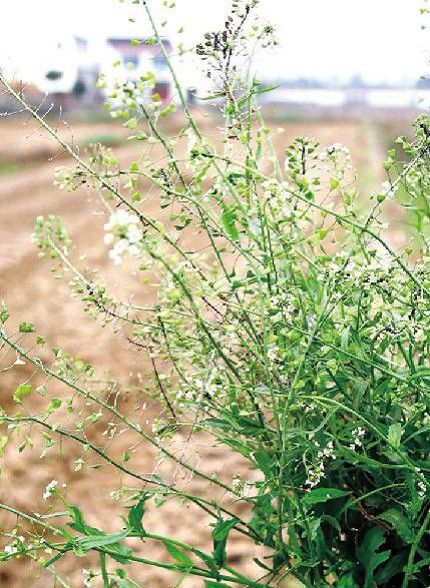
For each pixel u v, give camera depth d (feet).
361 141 92.68
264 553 13.26
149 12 7.24
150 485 15.02
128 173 7.06
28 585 12.62
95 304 7.63
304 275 7.98
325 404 7.15
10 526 14.14
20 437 16.83
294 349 7.59
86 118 162.91
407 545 7.69
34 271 32.81
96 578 12.66
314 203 7.14
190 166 7.20
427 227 8.79
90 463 16.11
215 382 7.53
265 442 7.93
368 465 7.21
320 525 7.80
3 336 7.13
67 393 19.22
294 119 164.25
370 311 7.80
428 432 7.55
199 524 14.14
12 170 85.56
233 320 7.59
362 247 7.22
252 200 7.57
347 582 7.39
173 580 12.67
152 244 6.43
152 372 8.61
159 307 7.84
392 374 6.98
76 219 48.47
